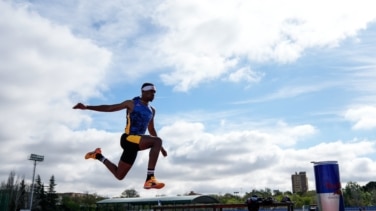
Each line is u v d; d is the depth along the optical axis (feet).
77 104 16.90
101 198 276.21
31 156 195.11
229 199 204.95
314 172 19.30
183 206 55.57
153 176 16.81
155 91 18.13
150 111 18.04
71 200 271.49
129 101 17.78
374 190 261.85
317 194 18.99
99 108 17.28
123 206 216.54
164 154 19.26
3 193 167.32
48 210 247.29
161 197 183.62
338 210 18.34
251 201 46.96
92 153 18.86
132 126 17.57
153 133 19.38
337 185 18.51
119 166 17.87
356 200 245.45
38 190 249.14
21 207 230.89
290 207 46.32
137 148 17.44
